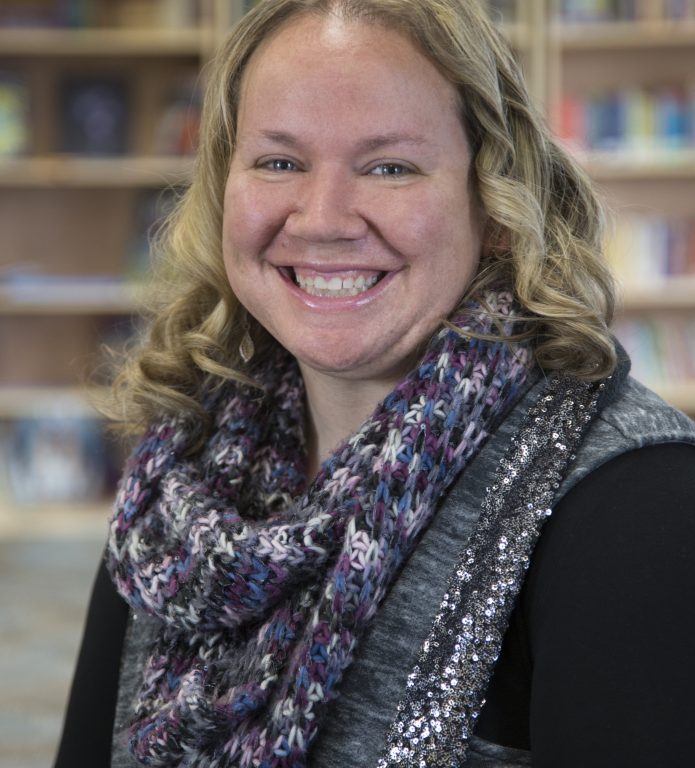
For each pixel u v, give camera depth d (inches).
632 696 34.2
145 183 211.9
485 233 44.3
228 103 45.6
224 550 41.1
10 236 222.2
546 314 41.6
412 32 40.8
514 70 44.4
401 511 39.5
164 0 207.8
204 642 44.1
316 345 43.0
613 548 36.2
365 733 39.6
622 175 207.0
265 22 43.1
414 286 41.9
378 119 40.5
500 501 40.0
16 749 121.3
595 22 202.8
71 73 214.7
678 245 206.4
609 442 39.1
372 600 39.2
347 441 41.5
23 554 193.5
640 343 210.4
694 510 36.0
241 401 49.2
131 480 47.6
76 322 227.3
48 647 151.6
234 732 41.3
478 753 39.2
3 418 220.4
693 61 210.7
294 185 42.3
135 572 44.4
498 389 41.0
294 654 40.2
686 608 34.7
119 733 48.1
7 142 209.9
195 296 52.2
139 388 50.4
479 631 38.9
